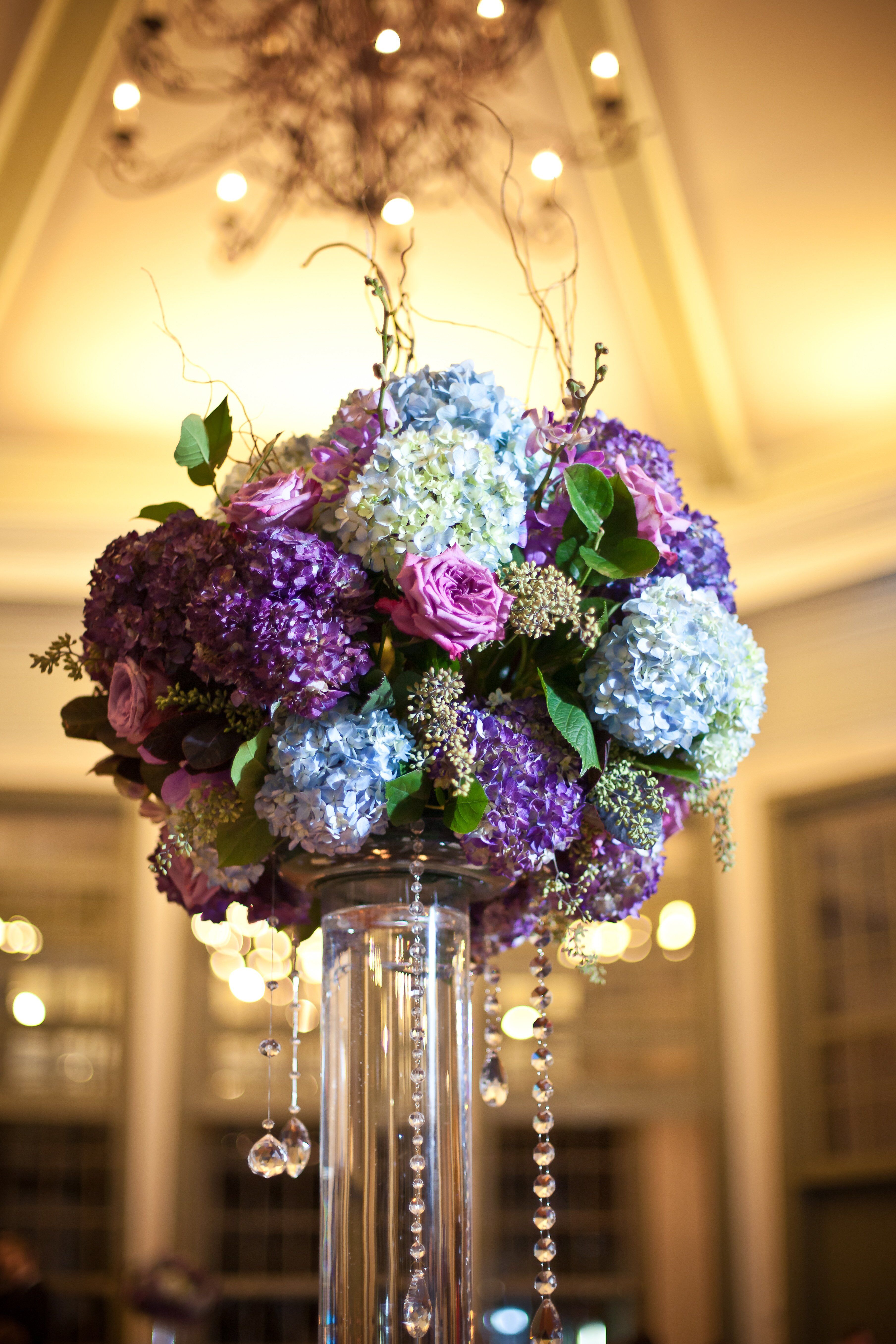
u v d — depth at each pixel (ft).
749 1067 20.65
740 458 21.01
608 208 16.34
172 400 20.01
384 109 14.47
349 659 4.64
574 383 5.26
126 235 16.83
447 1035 5.10
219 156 15.47
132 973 21.22
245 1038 21.59
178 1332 18.86
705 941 21.54
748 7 13.89
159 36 13.58
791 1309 19.63
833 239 17.07
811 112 15.20
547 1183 5.20
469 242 16.81
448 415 4.99
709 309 18.10
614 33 14.10
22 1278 17.99
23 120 14.93
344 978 5.15
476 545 4.77
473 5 13.52
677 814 5.67
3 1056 21.08
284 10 13.73
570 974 21.88
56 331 18.58
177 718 4.94
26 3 13.66
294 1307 21.01
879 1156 19.53
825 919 20.89
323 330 18.35
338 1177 4.97
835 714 21.09
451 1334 4.81
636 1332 19.17
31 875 21.62
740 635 5.21
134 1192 20.42
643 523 5.22
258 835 4.94
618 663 4.88
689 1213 27.99
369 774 4.65
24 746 21.52
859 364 19.29
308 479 4.96
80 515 21.06
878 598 21.02
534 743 4.89
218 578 4.62
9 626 21.80
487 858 4.86
